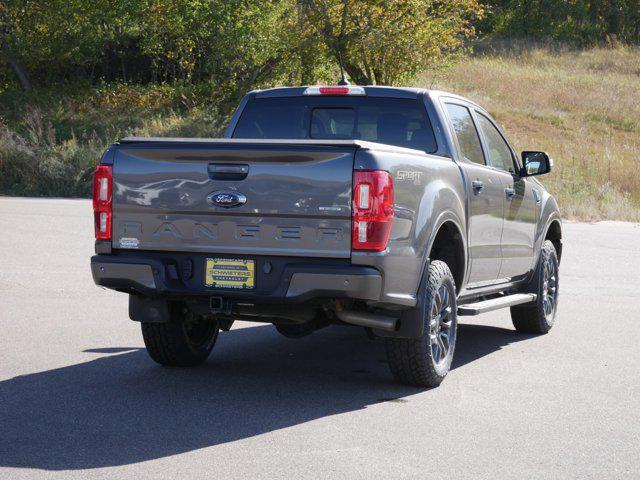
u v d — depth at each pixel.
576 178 27.06
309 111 7.40
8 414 5.41
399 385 6.49
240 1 31.50
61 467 4.43
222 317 6.27
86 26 33.94
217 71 33.47
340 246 5.55
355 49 32.12
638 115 39.41
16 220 16.22
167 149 5.85
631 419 5.61
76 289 10.34
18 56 34.69
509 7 60.47
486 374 6.92
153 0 31.83
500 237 7.73
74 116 30.72
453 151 7.03
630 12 60.25
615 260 14.80
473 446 4.96
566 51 53.47
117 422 5.30
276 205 5.64
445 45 33.53
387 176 5.57
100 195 6.03
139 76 35.91
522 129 35.19
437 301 6.39
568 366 7.25
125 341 7.80
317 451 4.80
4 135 24.91
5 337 7.77
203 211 5.78
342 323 6.27
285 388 6.31
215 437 5.03
